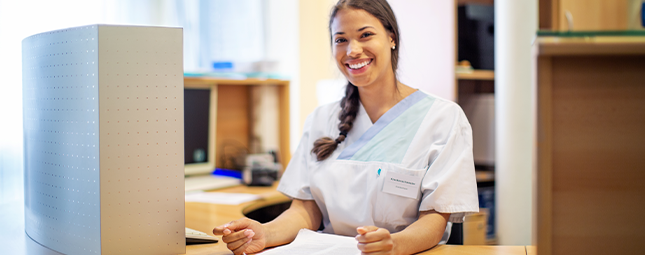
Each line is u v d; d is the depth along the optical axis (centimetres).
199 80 245
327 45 337
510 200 250
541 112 90
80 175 115
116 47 111
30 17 233
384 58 140
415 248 115
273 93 278
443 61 260
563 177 92
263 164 246
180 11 293
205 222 160
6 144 227
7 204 194
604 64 90
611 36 85
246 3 315
